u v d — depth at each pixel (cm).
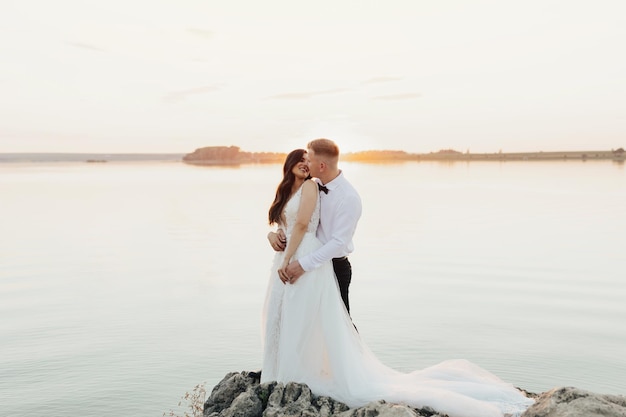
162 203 5422
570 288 1712
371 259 2306
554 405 414
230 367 1041
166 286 1795
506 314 1412
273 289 550
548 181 9331
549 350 1121
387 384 514
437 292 1680
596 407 399
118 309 1491
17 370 1034
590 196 5928
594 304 1506
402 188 7712
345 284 557
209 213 4447
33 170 17250
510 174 12812
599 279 1839
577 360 1068
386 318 1385
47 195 6462
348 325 537
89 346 1168
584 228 3269
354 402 501
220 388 553
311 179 539
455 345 1160
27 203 5375
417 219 3891
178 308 1497
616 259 2214
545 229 3244
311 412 473
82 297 1642
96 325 1333
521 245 2634
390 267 2116
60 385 957
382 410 448
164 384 955
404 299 1590
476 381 526
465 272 1998
